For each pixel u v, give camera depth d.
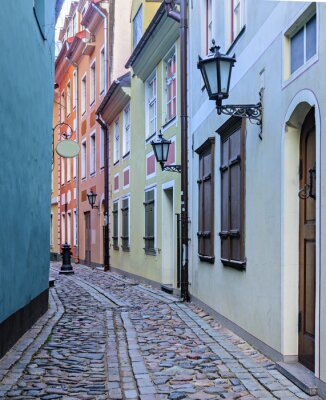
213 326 8.88
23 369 6.20
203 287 10.52
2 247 6.52
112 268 22.28
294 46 5.82
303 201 5.82
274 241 6.30
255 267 7.06
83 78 27.70
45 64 10.07
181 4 12.12
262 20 6.84
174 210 13.48
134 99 18.22
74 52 28.19
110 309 11.14
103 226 23.72
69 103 31.00
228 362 6.46
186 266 11.95
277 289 6.18
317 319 4.92
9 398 5.19
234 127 8.13
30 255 8.66
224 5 9.02
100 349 7.37
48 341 7.83
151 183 15.80
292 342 5.94
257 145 6.99
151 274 15.77
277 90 6.23
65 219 31.28
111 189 22.42
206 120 10.34
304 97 5.34
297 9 5.55
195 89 11.45
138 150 17.59
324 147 4.81
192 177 11.74
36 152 9.13
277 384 5.39
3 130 6.46
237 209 7.95
